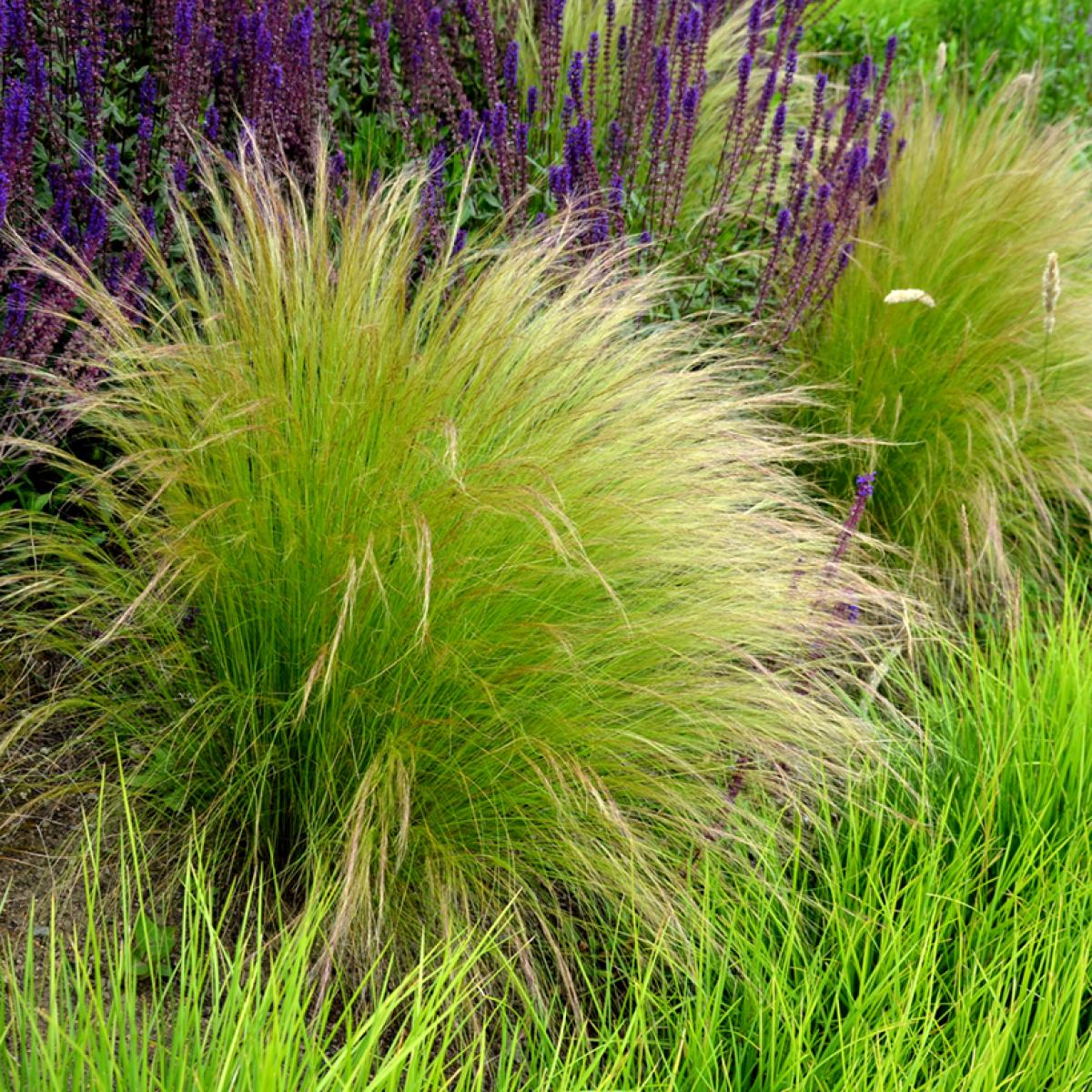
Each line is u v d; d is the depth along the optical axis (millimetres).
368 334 2320
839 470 3799
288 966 1846
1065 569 3650
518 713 2305
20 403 2520
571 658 2205
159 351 2258
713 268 3670
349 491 2248
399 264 2479
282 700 2363
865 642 3148
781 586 2428
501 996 2258
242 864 2383
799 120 4906
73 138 2875
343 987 2209
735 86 4570
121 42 3092
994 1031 1938
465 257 2871
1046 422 3844
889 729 2783
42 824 2318
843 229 3686
